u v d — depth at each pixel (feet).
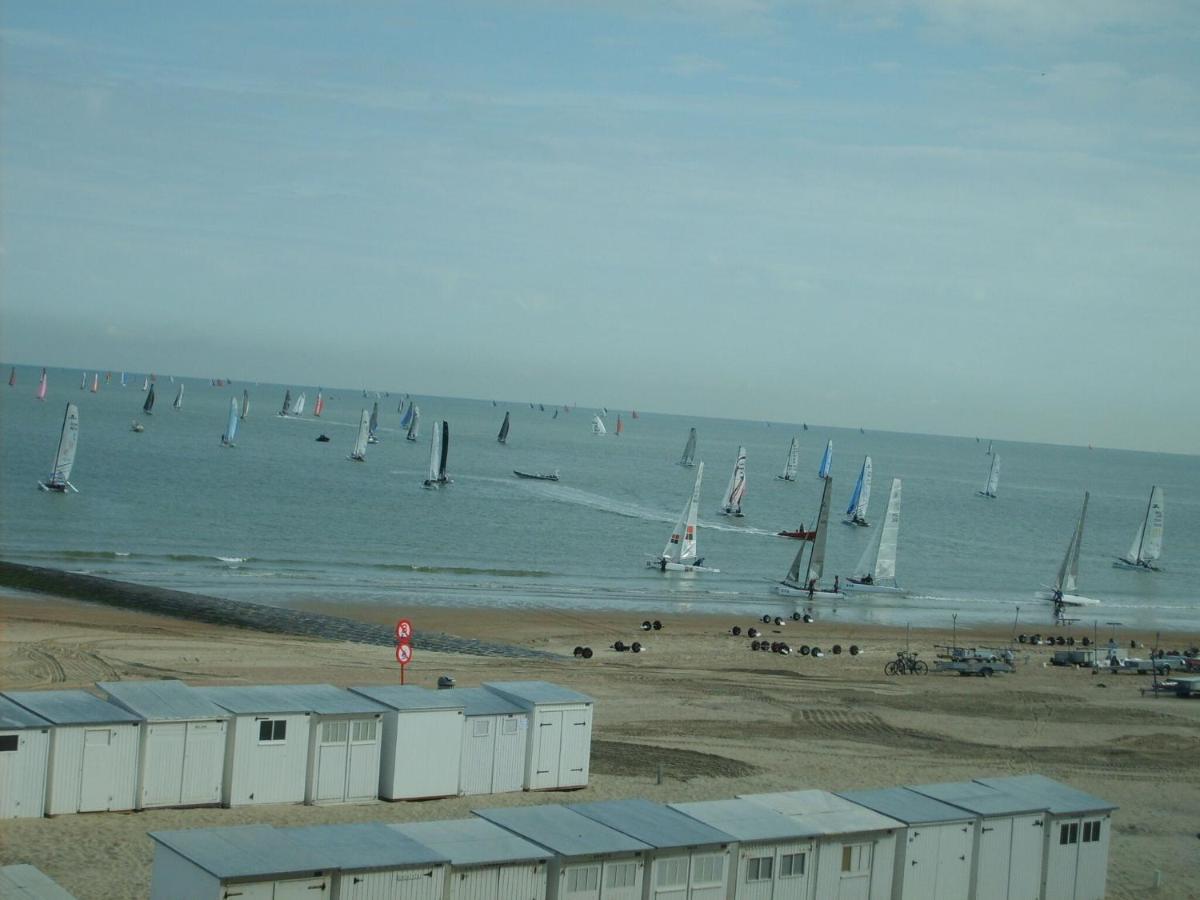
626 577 383.04
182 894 87.76
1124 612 404.36
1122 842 142.41
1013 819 117.39
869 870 110.11
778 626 309.83
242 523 430.20
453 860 92.53
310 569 345.72
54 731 116.88
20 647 198.59
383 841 94.84
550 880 96.27
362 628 254.06
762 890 104.53
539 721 142.00
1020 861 117.91
